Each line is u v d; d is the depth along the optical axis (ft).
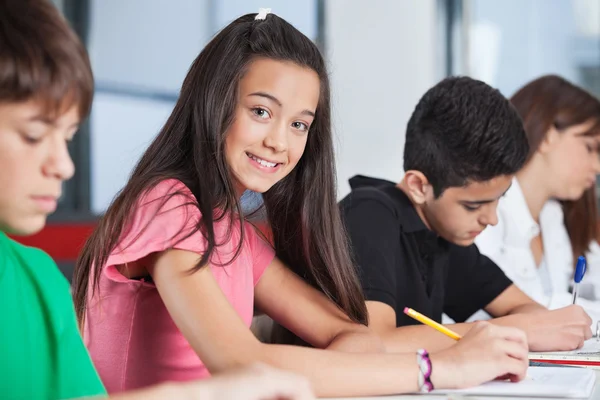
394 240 5.83
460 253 6.68
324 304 5.14
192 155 4.52
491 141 5.57
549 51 14.33
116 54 16.70
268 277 5.16
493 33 14.73
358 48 15.55
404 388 3.94
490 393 3.95
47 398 3.17
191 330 3.92
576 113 8.00
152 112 17.29
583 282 8.49
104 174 16.43
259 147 4.50
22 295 3.15
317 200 5.01
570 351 5.45
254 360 3.84
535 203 8.21
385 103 15.39
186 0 17.31
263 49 4.53
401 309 5.98
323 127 4.93
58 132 2.76
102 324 4.39
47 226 14.58
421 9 15.10
